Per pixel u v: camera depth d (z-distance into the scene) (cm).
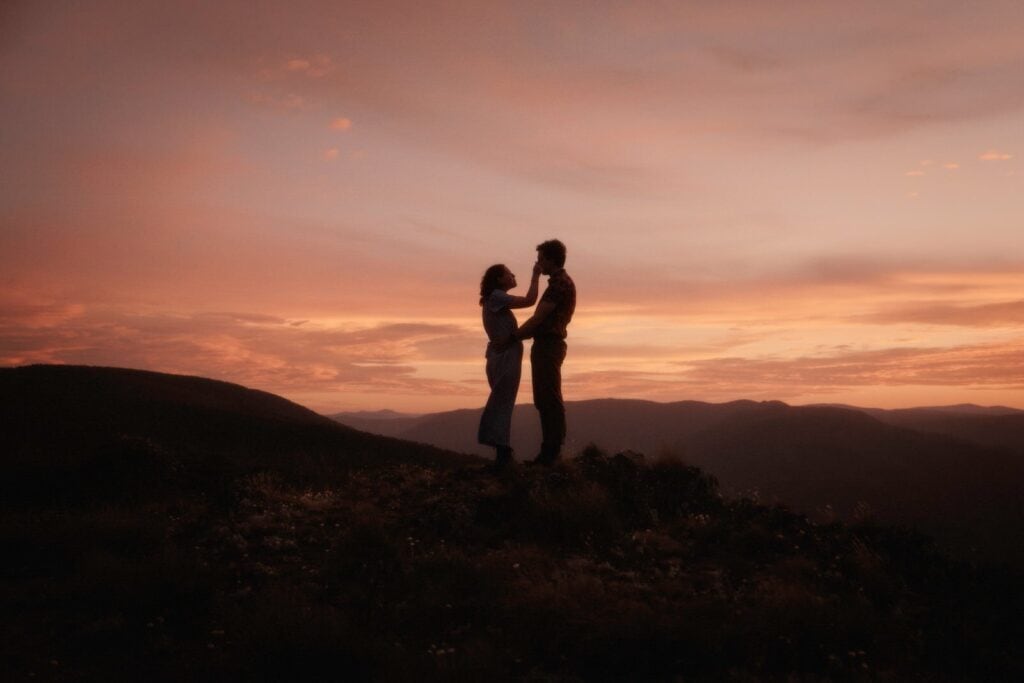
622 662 517
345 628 542
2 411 4397
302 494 1012
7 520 830
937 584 736
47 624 580
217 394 7350
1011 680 535
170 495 1056
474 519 852
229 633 566
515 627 572
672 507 916
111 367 7275
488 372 1005
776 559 776
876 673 521
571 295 985
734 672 508
